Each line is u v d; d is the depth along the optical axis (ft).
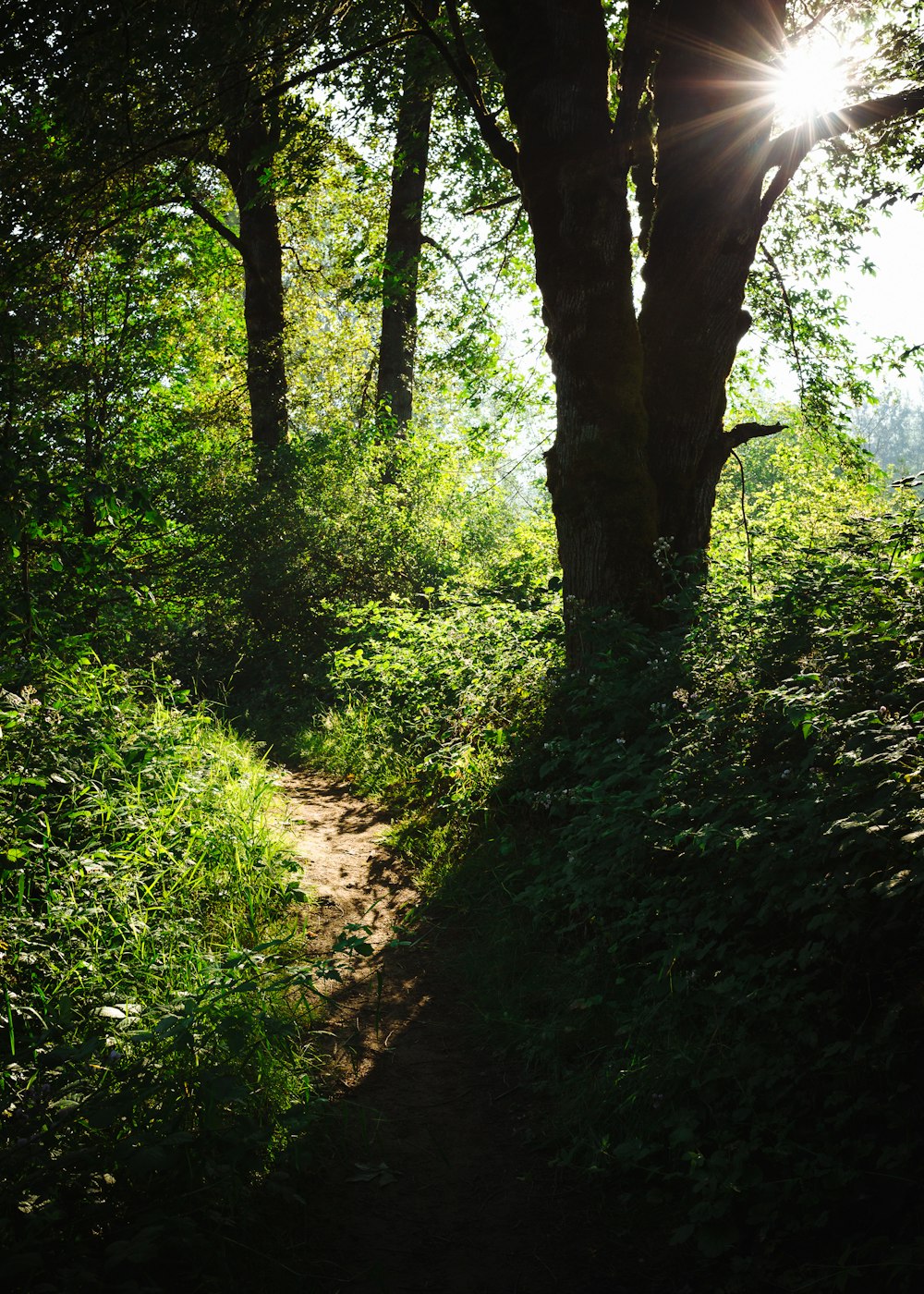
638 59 24.30
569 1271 10.19
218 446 48.47
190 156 38.73
